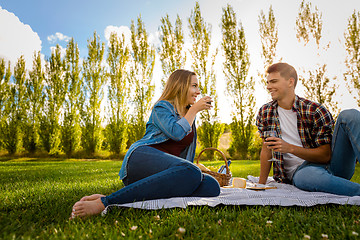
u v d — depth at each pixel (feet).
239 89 48.01
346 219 4.10
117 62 58.54
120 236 3.37
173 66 50.19
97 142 58.95
